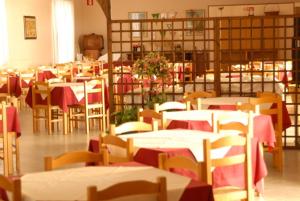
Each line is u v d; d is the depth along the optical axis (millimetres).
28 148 7703
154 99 7141
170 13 17797
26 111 11859
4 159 6055
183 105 6160
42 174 3232
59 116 9812
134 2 17984
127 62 7926
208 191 2896
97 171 3307
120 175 3193
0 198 2910
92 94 9008
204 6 17562
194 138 4457
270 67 10523
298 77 8094
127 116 6715
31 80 11969
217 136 4527
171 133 4730
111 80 7676
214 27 7500
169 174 3199
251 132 4754
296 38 7414
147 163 3955
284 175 5977
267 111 6102
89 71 13938
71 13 17766
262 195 5098
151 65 7023
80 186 2939
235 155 3938
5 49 13602
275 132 6168
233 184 3990
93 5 18688
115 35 16062
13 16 14172
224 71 7777
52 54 16547
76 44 18594
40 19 15758
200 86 8367
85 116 8891
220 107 6422
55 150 7547
